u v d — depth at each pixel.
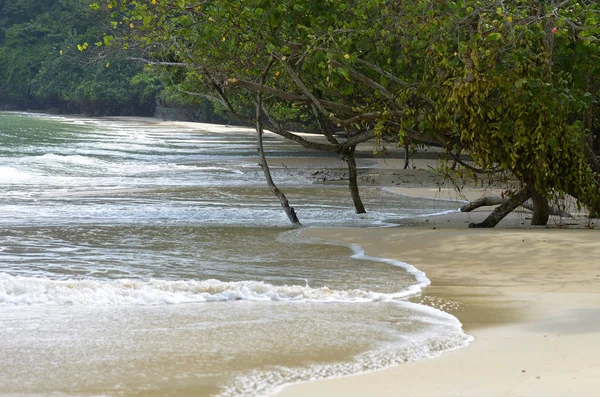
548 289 12.91
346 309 11.38
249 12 20.05
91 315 10.70
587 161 21.06
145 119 147.00
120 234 19.55
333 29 21.00
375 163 48.66
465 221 23.16
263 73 22.27
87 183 35.19
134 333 9.74
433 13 18.77
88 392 7.50
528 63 18.36
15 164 42.91
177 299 11.92
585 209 24.30
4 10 174.75
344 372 8.16
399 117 20.94
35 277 13.99
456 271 14.63
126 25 25.20
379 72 20.83
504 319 10.72
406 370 8.18
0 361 8.45
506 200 22.19
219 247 17.62
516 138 18.66
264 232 20.08
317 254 16.66
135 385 7.70
